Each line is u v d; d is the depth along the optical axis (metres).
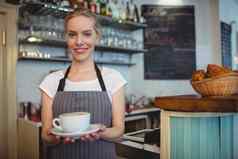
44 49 2.77
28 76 2.67
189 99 1.07
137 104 3.40
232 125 1.18
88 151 1.04
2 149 2.30
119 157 1.46
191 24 3.85
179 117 1.11
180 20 3.82
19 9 2.43
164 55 3.79
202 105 1.03
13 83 2.36
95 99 1.05
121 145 1.46
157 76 3.78
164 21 3.80
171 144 1.13
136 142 1.50
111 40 3.18
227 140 1.16
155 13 3.78
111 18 3.02
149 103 3.54
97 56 3.30
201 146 1.11
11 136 2.34
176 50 3.81
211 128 1.12
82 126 0.86
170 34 3.80
